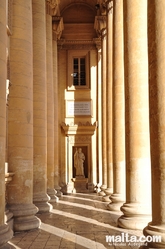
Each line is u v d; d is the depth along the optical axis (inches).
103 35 1115.9
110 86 904.9
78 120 1294.3
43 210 660.1
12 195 474.9
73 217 617.0
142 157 486.3
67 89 1305.4
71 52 1328.7
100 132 1282.0
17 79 493.4
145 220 487.2
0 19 340.2
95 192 1237.7
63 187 1224.8
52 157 863.1
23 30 507.2
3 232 328.2
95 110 1304.1
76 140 1275.8
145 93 490.9
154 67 313.0
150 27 321.1
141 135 486.9
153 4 318.0
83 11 1343.5
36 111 654.5
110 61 910.4
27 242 411.8
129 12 506.9
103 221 572.7
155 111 310.2
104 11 1088.2
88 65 1323.8
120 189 705.6
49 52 883.4
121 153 694.5
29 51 514.6
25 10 513.7
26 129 491.5
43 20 701.3
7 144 478.3
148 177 491.8
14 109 486.3
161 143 303.3
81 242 414.0
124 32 516.1
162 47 307.4
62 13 1341.0
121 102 697.6
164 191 302.8
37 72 668.1
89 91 1311.5
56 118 1080.8
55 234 460.4
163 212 303.7
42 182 659.4
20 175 478.9
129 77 498.3
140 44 496.1
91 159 1272.1
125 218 505.0
